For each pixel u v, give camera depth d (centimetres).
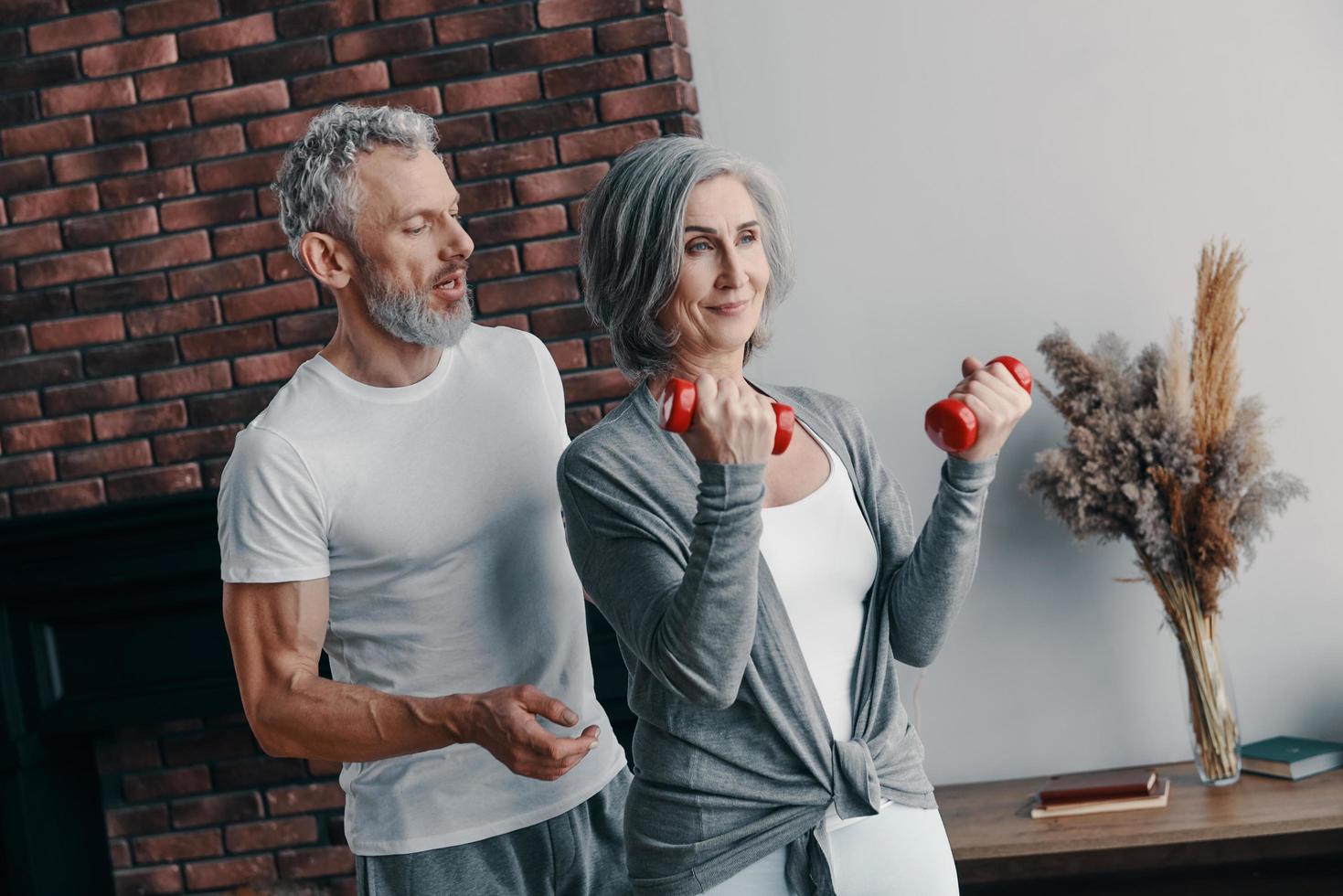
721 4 305
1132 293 292
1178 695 296
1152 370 276
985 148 296
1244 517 271
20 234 318
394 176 166
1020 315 297
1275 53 283
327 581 172
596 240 145
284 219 173
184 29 309
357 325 172
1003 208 297
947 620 144
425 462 173
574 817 182
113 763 327
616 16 293
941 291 300
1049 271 296
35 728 318
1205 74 287
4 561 318
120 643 317
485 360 181
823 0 301
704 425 122
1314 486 288
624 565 137
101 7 312
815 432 150
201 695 313
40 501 319
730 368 147
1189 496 271
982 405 136
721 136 307
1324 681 290
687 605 125
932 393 302
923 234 300
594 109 295
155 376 315
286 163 172
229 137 309
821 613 144
